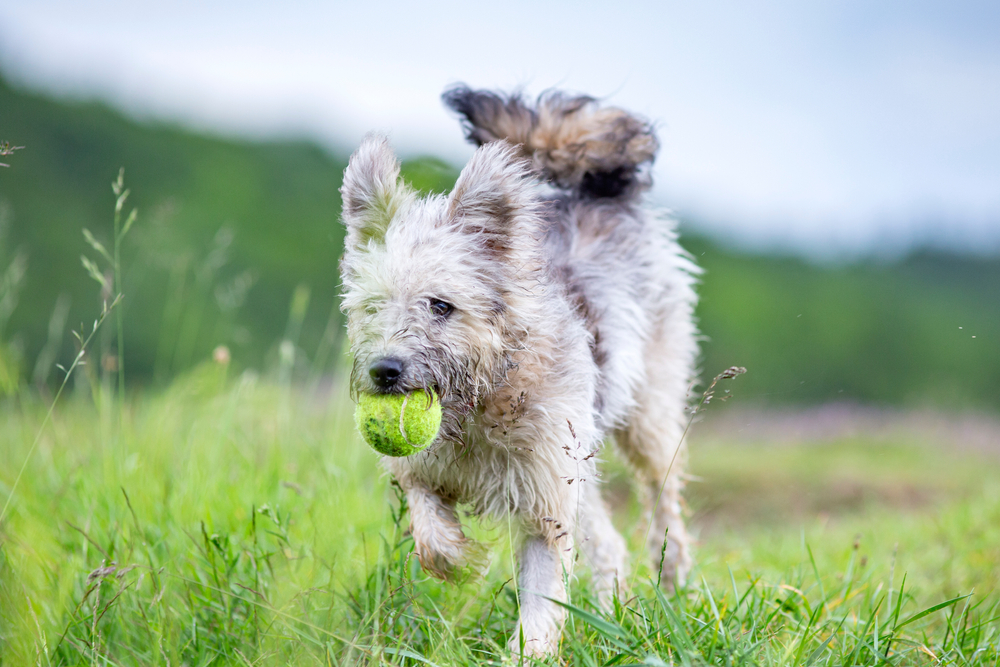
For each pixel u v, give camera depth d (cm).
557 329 443
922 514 855
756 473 1110
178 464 585
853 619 434
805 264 2747
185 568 473
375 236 435
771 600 445
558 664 380
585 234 556
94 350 893
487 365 411
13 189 1945
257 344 1543
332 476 575
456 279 400
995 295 2698
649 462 592
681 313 622
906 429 1509
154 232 1424
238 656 396
